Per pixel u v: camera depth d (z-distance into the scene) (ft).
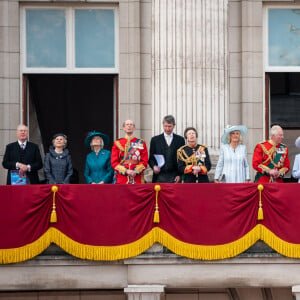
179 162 209.26
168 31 233.35
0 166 238.68
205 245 200.23
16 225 201.05
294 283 200.64
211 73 232.53
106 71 243.19
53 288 201.26
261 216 200.03
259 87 242.58
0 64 241.76
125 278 201.67
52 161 212.43
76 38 243.81
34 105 242.99
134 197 201.05
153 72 234.38
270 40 244.22
